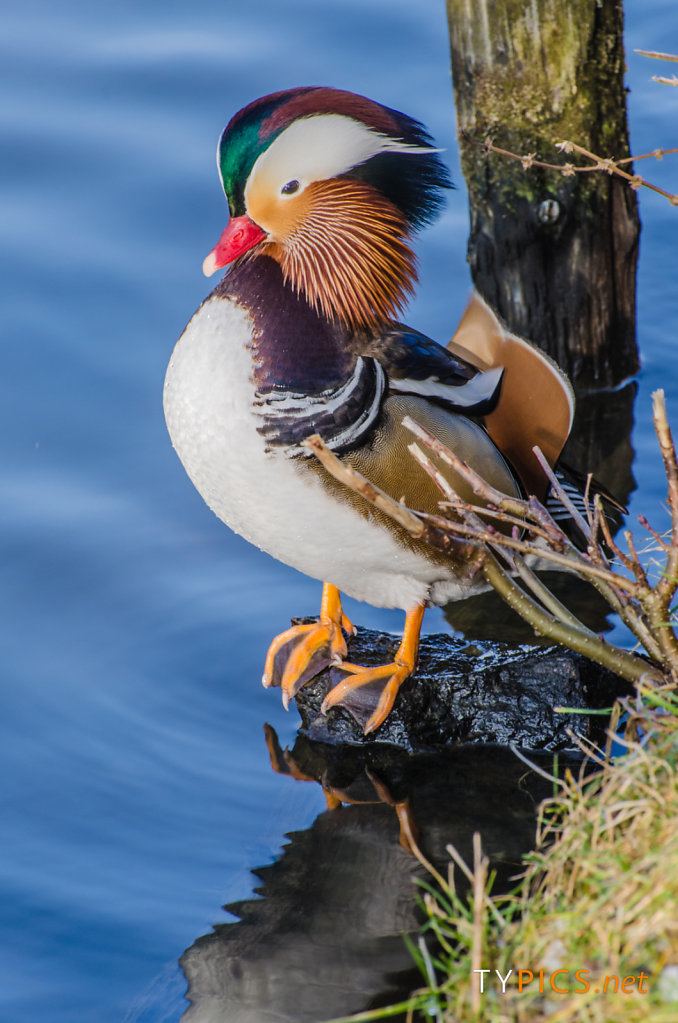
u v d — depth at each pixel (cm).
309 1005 525
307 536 649
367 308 652
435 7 1281
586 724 696
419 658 727
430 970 475
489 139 940
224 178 645
